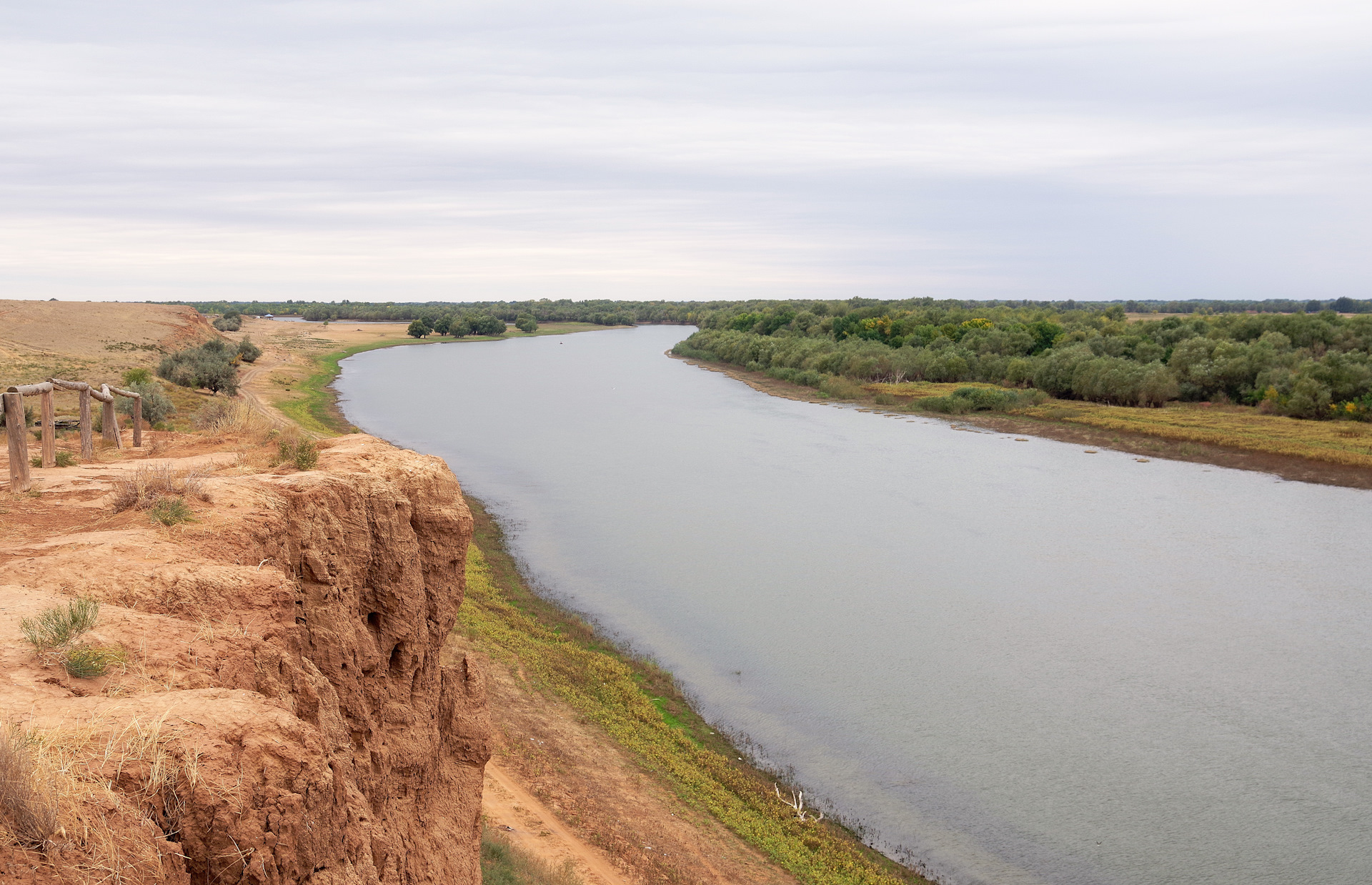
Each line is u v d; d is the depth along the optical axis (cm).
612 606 4000
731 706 3100
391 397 10981
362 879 571
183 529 846
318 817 507
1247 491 6372
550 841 1980
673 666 3400
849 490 6338
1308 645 3678
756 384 13012
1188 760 2794
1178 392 10150
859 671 3406
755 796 2486
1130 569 4641
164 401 5309
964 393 10231
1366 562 4769
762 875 2075
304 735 523
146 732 468
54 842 392
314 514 995
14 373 7388
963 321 15588
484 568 4322
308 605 952
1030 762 2777
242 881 449
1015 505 5941
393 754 1103
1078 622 3912
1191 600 4191
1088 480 6712
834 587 4319
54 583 693
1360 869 2269
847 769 2723
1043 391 10775
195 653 625
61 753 438
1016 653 3575
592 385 12912
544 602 3941
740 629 3778
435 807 1235
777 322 18500
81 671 551
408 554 1160
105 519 956
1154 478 6788
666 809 2286
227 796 455
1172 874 2256
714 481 6581
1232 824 2466
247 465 1318
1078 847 2358
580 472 6844
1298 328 11444
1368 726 3014
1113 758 2806
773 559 4741
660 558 4725
